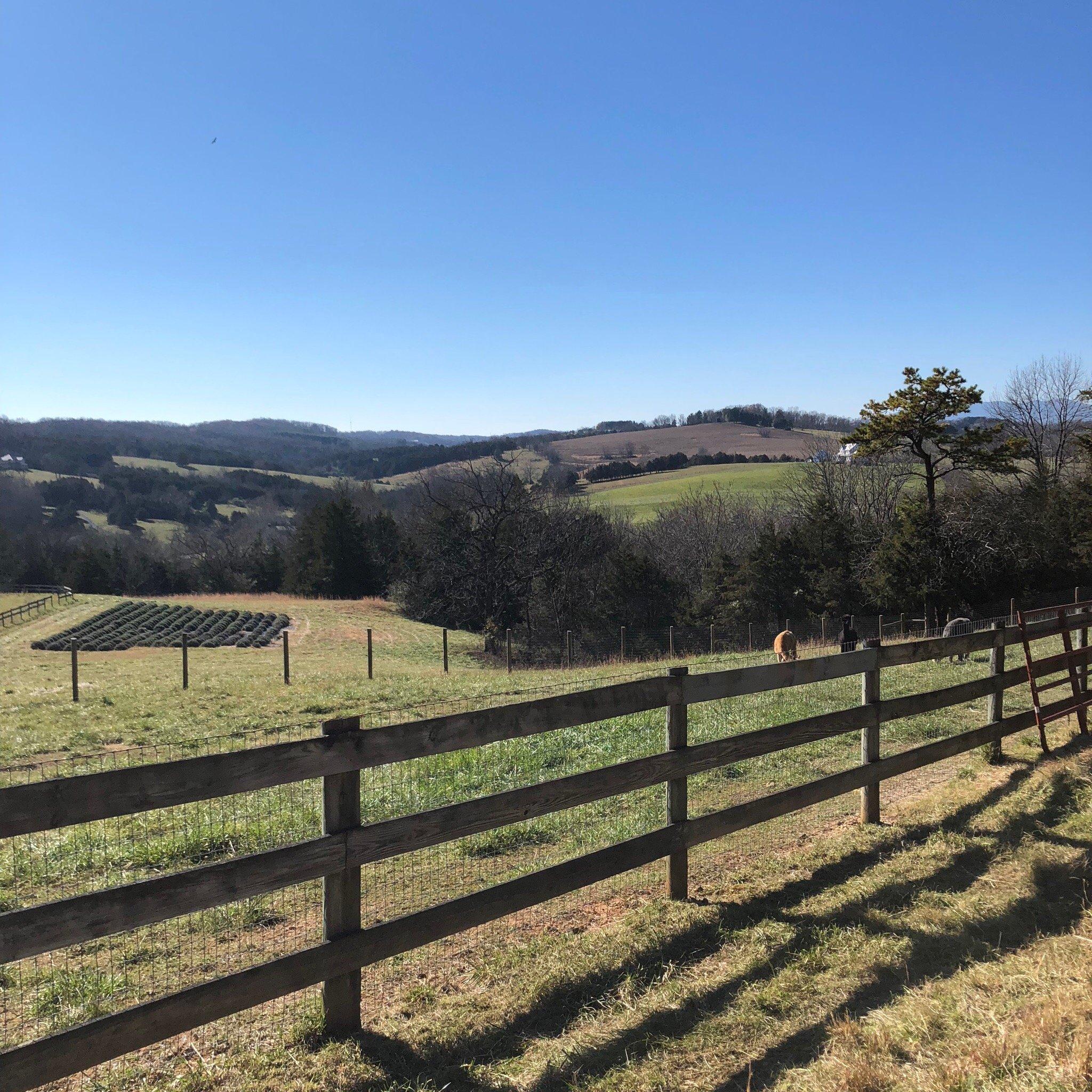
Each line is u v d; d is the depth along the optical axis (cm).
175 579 7794
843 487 5641
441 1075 362
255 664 2752
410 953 480
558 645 4216
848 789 639
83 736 1318
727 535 6081
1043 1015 353
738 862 614
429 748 409
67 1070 302
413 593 5350
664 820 706
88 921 309
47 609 4278
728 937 486
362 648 3653
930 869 572
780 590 4206
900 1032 368
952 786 767
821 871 584
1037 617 1358
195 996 334
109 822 716
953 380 3859
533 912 538
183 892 332
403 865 618
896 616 3819
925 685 1352
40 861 631
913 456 5188
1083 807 662
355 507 7650
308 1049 378
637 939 482
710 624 4506
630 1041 383
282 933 515
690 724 1099
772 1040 380
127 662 2794
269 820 714
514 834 675
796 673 605
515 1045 386
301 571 7138
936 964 443
